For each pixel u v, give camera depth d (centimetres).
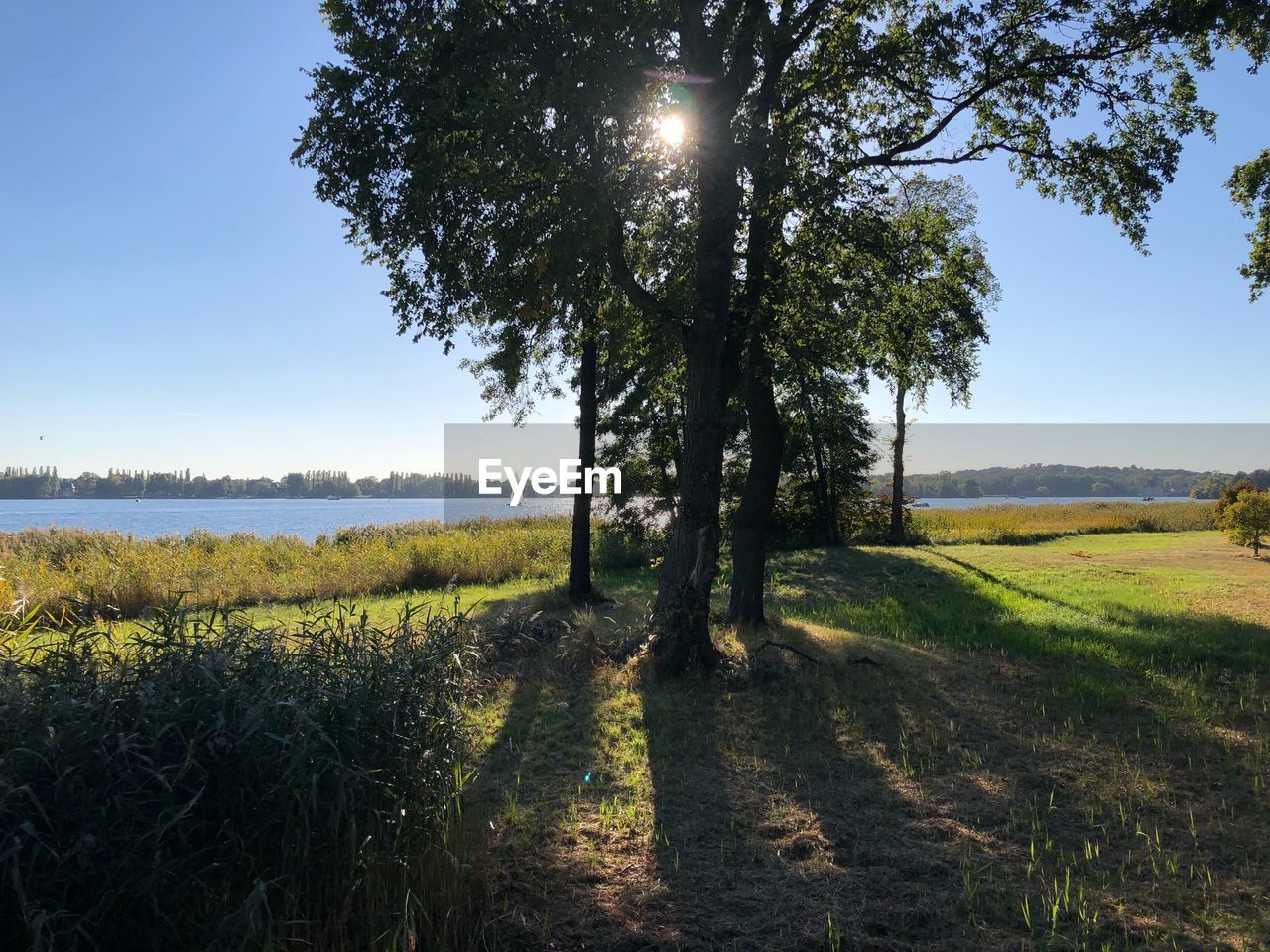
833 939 400
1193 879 470
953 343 1173
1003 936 408
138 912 334
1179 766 658
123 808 331
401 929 365
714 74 891
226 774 374
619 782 622
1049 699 848
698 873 475
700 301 942
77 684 371
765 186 935
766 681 894
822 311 1101
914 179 1225
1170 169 1040
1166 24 958
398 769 424
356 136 812
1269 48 1020
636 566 2384
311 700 406
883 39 1075
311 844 382
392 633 495
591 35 757
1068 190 1127
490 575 2053
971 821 550
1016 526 3441
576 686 900
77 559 1942
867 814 561
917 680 906
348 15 841
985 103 1129
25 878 312
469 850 441
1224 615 1412
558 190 820
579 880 465
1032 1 1016
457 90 789
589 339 1380
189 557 1888
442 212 855
